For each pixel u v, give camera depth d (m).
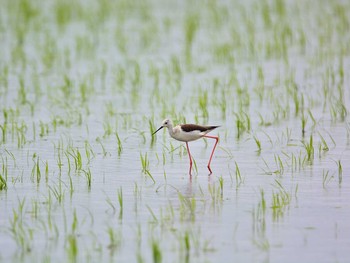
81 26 42.78
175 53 35.41
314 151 20.45
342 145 20.92
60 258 13.30
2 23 43.41
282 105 26.02
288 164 19.30
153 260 13.12
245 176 18.33
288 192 16.91
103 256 13.37
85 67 32.94
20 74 31.53
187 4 49.91
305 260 13.09
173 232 14.46
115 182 18.00
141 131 23.27
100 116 25.27
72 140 22.28
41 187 17.64
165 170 19.11
